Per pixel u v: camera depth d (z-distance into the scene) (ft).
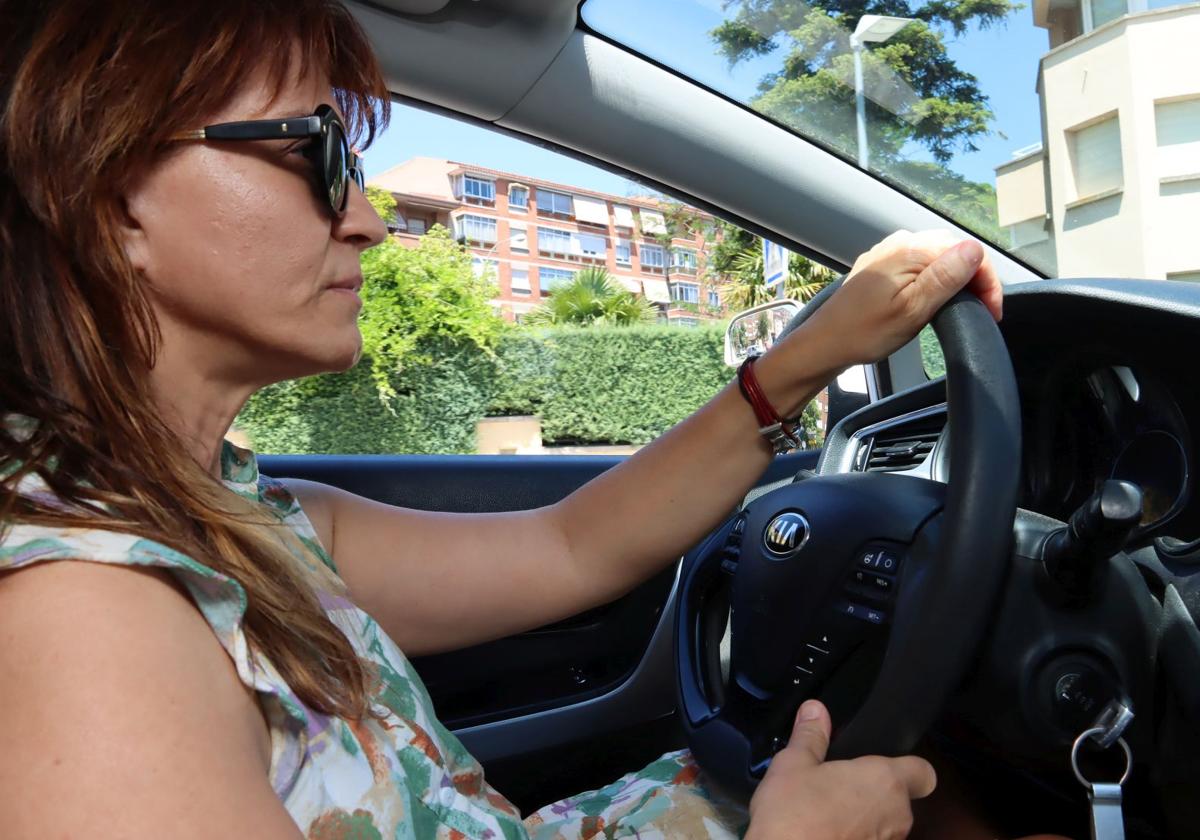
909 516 3.48
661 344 48.70
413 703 2.97
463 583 3.86
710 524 3.86
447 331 42.93
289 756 2.27
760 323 6.49
